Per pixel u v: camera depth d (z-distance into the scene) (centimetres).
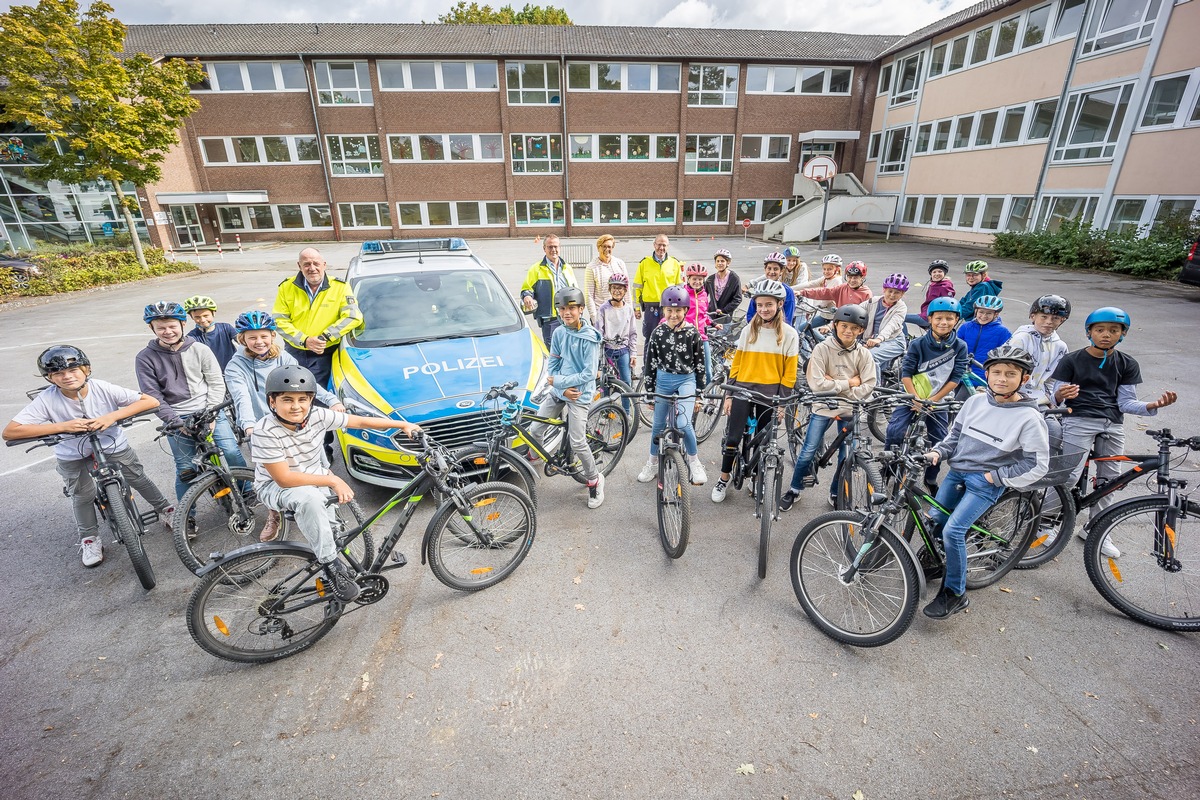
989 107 2136
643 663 306
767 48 2919
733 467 480
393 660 312
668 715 274
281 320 510
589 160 2928
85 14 1677
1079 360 367
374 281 592
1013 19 2011
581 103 2827
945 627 329
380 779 246
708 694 286
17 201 2216
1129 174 1620
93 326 1153
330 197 2844
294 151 2780
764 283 411
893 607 334
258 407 427
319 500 304
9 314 1295
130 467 396
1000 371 295
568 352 434
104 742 265
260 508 469
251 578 306
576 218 3016
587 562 397
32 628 338
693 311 644
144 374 409
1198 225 1398
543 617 343
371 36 2827
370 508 464
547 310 734
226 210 2839
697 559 399
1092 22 1716
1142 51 1564
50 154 1719
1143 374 735
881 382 539
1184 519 319
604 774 246
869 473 361
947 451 329
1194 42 1437
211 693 292
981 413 313
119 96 1786
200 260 2273
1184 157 1478
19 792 241
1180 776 240
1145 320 1003
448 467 344
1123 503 327
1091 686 286
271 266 2064
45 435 344
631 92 2842
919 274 1586
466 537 370
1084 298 1187
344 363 497
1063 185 1841
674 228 3098
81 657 316
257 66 2645
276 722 275
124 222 2402
